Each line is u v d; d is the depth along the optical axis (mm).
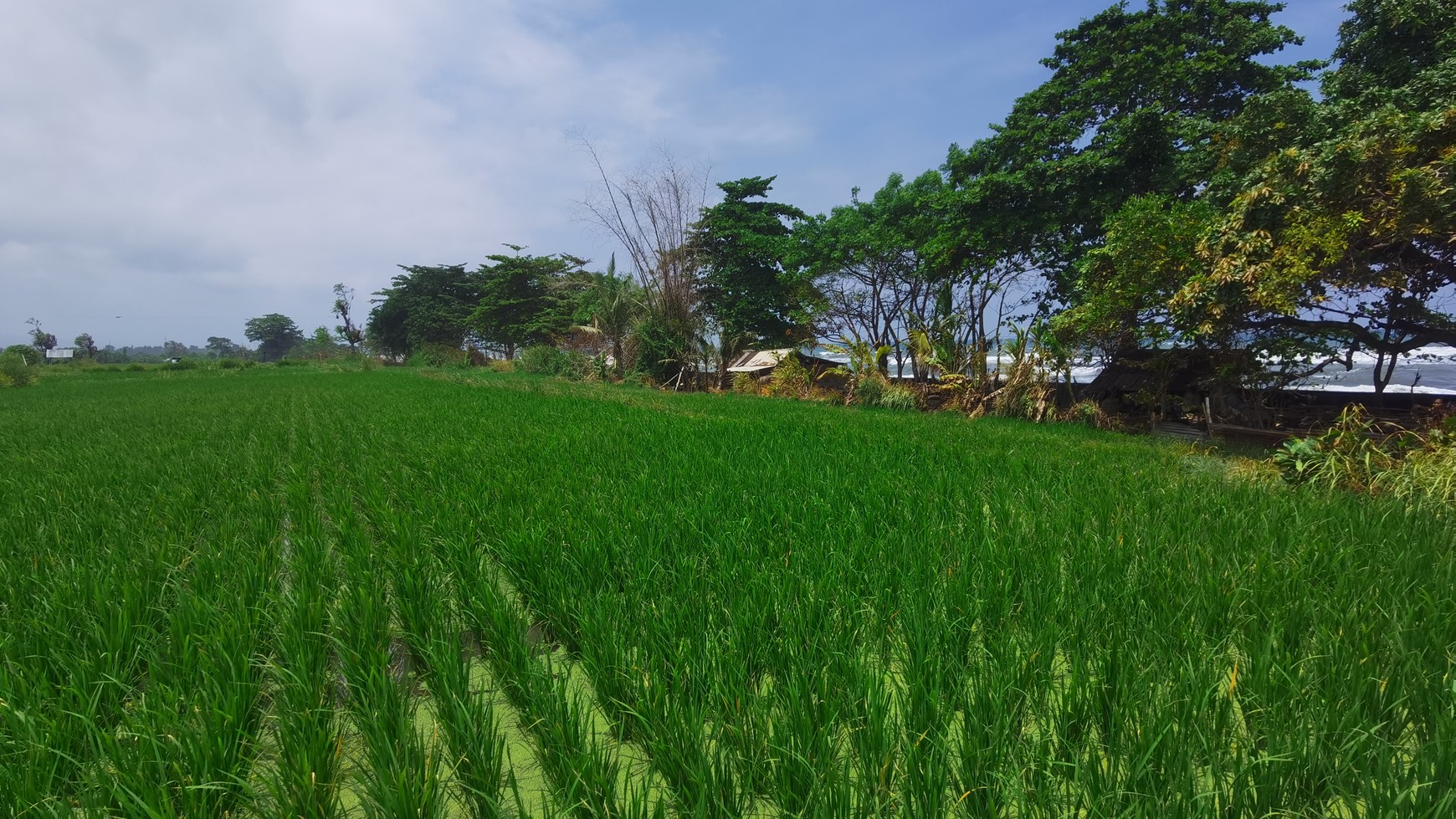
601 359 27109
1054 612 2869
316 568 3518
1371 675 2160
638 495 4910
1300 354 11375
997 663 2410
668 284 24688
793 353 21547
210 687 2350
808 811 1811
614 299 26094
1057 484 5441
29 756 1964
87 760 2090
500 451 7047
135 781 1854
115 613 2842
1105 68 15688
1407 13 9453
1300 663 2252
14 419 12000
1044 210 14875
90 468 6449
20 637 2752
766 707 2189
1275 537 3822
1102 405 14219
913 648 2574
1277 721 2004
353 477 5949
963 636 2686
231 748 2076
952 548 3697
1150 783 1772
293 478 5898
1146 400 12930
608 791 1854
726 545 3695
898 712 2217
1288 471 5824
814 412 13156
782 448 7348
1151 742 1905
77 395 21016
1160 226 10031
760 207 26406
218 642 2521
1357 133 7949
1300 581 3035
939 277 19781
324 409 12992
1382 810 1629
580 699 2488
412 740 2070
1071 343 13336
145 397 19172
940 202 16812
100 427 10555
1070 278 15555
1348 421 5824
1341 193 8008
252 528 4219
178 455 7246
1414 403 11172
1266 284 8375
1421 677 2164
